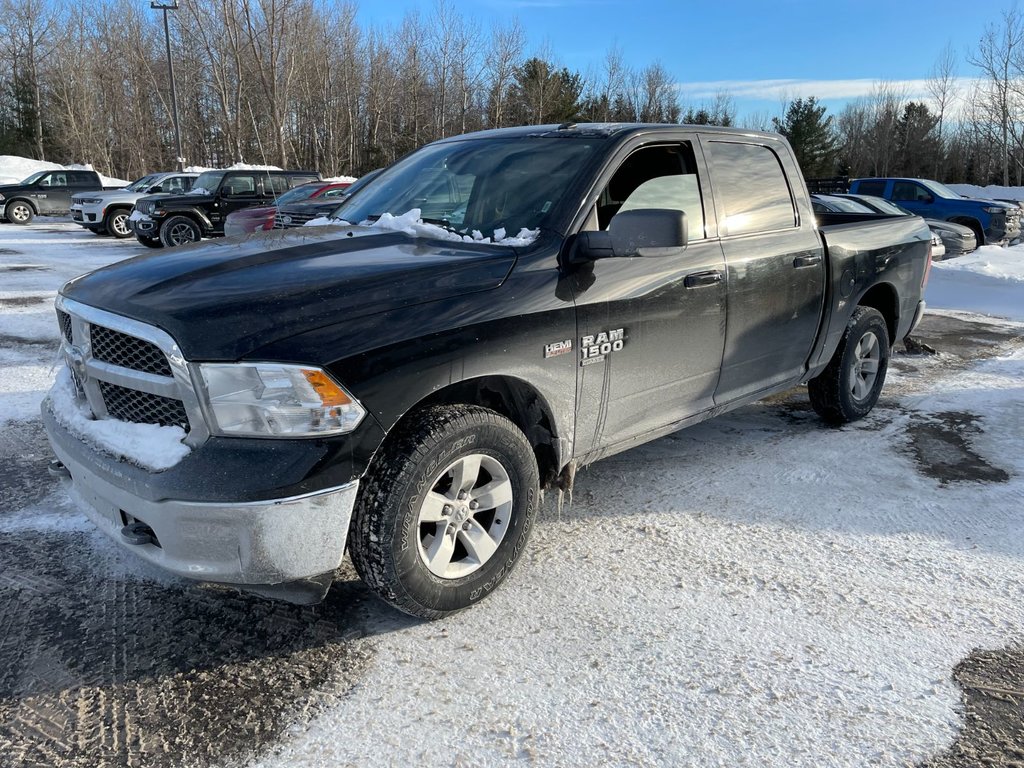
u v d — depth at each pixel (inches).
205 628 109.8
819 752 87.0
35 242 720.3
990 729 91.0
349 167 2016.5
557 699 95.3
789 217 168.6
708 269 142.3
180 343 91.0
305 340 93.0
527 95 2037.4
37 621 110.7
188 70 2053.4
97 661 102.3
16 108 2304.4
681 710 93.4
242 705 94.3
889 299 207.5
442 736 89.0
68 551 130.6
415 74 2046.0
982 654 105.0
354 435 94.7
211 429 91.9
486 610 114.5
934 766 85.2
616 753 86.6
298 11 1638.8
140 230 657.0
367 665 101.9
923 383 248.1
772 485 161.8
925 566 128.5
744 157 160.6
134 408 101.6
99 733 89.4
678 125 147.9
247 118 1893.5
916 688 97.9
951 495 157.6
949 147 2596.0
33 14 2169.0
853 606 116.2
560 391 119.3
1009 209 712.4
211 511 89.8
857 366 198.5
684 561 129.3
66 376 120.0
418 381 100.0
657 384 136.9
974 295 435.2
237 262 110.4
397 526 100.5
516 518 116.4
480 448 108.9
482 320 106.9
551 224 123.0
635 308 128.2
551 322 115.3
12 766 84.1
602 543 135.4
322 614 113.7
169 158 2245.3
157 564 96.0
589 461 134.3
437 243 123.8
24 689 96.7
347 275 104.1
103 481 98.3
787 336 166.7
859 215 215.2
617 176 133.5
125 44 2124.8
